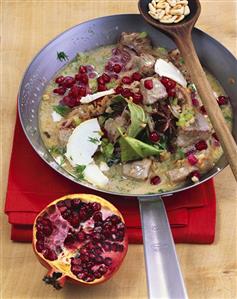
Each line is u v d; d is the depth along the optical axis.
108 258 0.53
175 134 0.61
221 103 0.64
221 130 0.57
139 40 0.67
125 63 0.67
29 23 0.73
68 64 0.67
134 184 0.59
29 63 0.69
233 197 0.61
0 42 0.71
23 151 0.61
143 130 0.60
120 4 0.74
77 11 0.74
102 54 0.68
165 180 0.60
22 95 0.62
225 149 0.56
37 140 0.61
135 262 0.57
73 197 0.55
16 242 0.59
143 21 0.68
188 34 0.64
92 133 0.61
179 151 0.60
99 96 0.62
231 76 0.64
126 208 0.58
